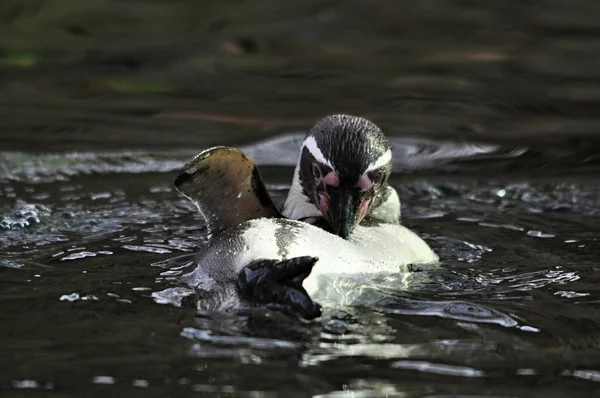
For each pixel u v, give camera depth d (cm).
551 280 930
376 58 2112
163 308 808
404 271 938
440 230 1167
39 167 1446
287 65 2066
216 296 801
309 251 862
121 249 1038
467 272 958
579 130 1684
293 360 706
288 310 761
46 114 1730
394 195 1089
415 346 737
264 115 1745
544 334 769
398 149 1583
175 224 1164
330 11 2455
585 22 2355
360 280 870
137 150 1543
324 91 1900
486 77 1988
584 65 2058
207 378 677
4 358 710
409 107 1806
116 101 1820
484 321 793
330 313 789
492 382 680
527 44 2202
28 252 1020
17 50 2097
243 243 862
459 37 2253
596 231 1160
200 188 984
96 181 1386
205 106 1806
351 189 1005
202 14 2411
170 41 2197
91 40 2184
